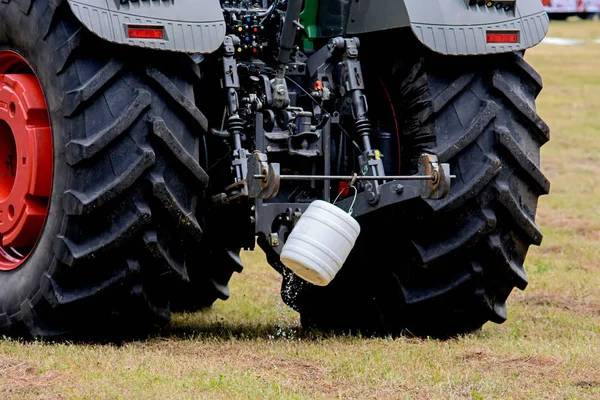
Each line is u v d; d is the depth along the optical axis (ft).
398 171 65.00
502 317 67.67
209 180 65.82
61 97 57.52
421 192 57.72
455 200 61.41
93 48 57.26
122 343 61.93
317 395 49.24
